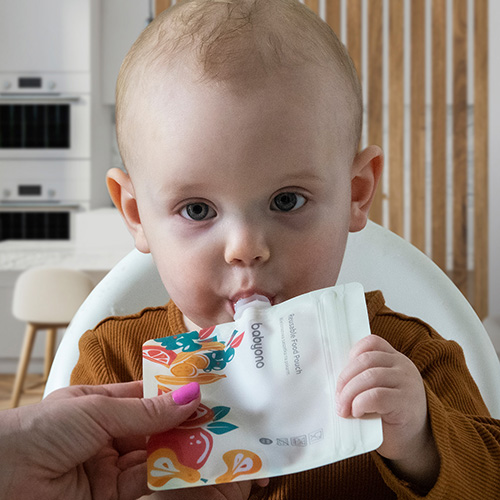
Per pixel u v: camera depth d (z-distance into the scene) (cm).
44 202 413
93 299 94
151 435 54
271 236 58
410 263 96
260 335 57
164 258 62
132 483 60
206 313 62
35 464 56
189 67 59
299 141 58
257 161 57
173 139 58
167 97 59
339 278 97
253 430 54
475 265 288
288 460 52
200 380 56
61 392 62
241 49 59
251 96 57
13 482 56
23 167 412
